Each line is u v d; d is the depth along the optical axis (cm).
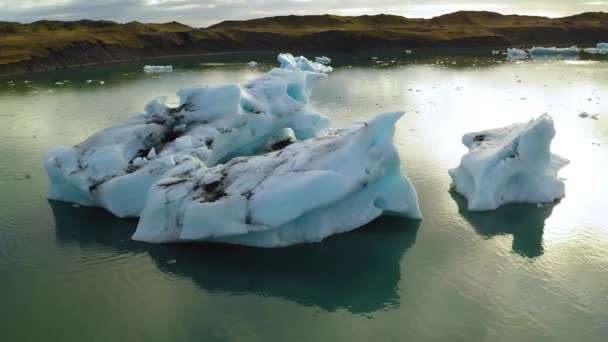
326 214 1173
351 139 1179
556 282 1038
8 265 1125
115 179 1297
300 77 1756
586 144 1858
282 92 1633
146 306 991
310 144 1245
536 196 1365
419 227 1254
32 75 4141
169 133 1511
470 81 3403
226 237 1119
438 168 1655
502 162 1334
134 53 5291
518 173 1354
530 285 1031
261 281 1060
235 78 3859
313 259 1123
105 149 1399
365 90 3145
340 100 2834
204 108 1564
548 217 1300
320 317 959
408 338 891
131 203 1302
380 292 1020
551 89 2988
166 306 991
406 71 3994
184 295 1023
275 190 1093
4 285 1055
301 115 1585
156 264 1113
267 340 897
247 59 5209
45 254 1163
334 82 3494
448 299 996
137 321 948
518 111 2445
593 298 980
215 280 1063
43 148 2019
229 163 1251
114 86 3541
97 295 1023
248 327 934
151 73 4222
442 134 2064
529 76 3525
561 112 2375
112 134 1458
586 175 1552
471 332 898
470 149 1515
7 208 1401
